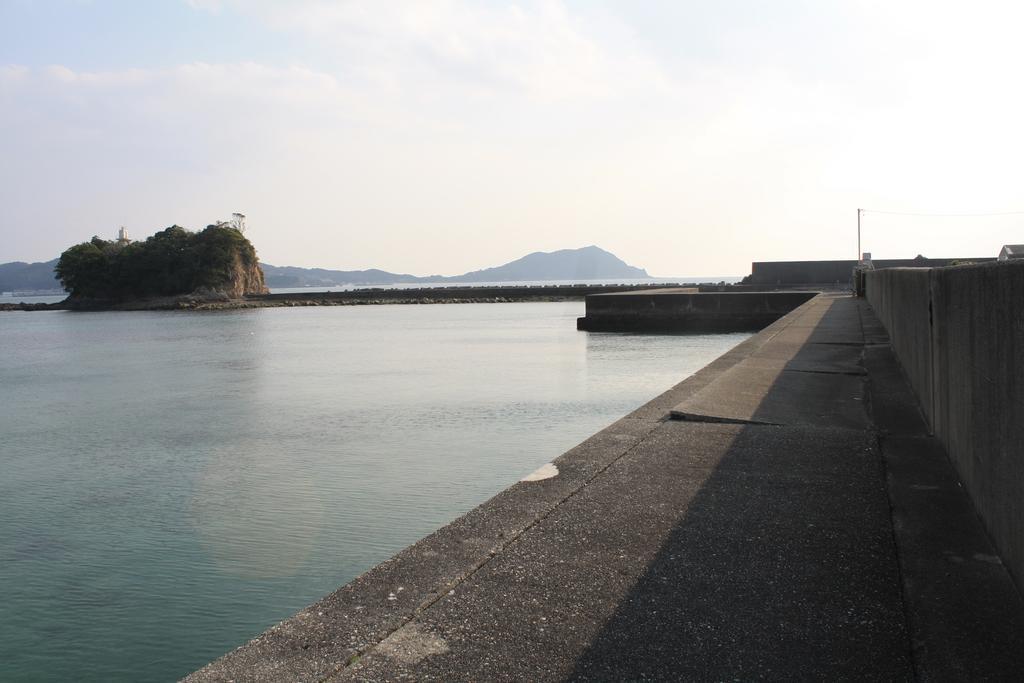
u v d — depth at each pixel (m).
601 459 6.22
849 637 3.19
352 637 3.18
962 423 5.34
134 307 132.38
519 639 3.19
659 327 49.16
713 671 2.92
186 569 9.75
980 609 3.40
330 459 15.12
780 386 10.15
